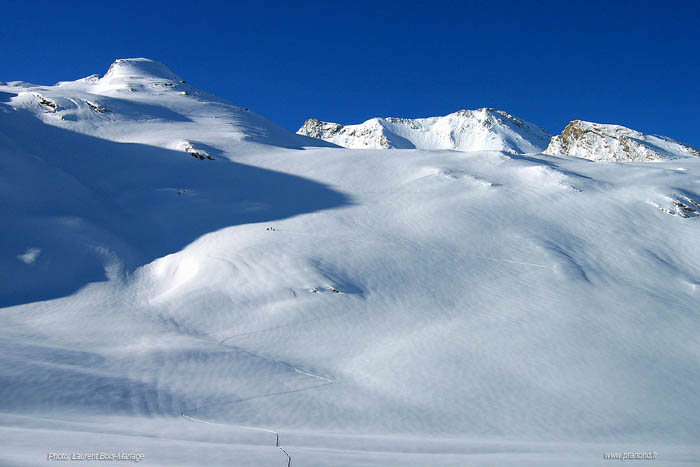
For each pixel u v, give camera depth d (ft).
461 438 49.44
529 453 41.75
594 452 43.09
